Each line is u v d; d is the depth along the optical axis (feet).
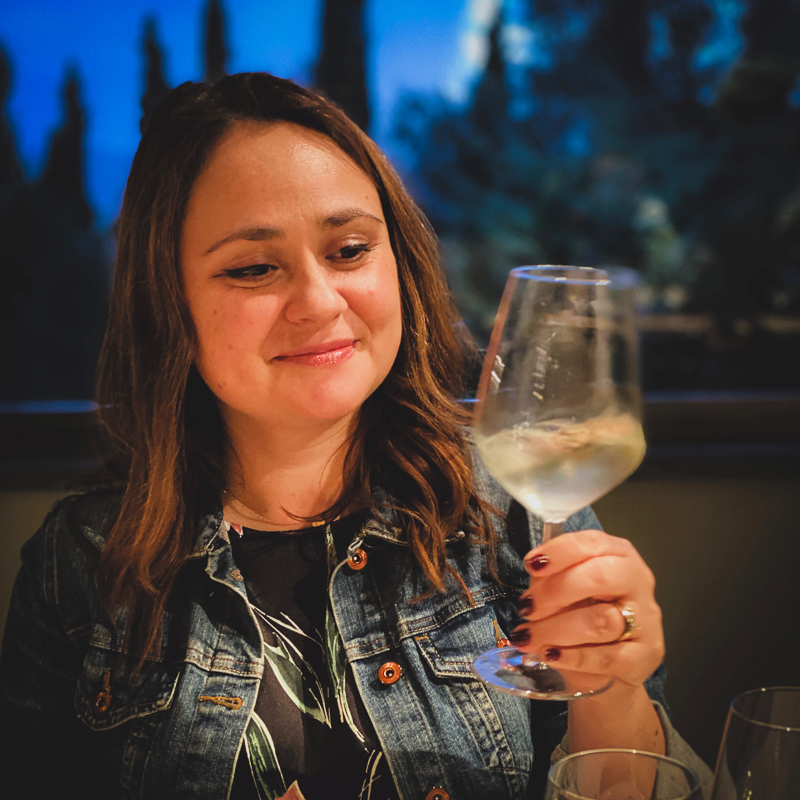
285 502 3.29
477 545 3.37
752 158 13.15
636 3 14.34
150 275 3.04
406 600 3.22
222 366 2.92
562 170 14.84
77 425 5.74
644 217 14.25
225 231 2.79
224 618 3.21
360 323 2.88
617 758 1.92
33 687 3.44
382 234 2.97
